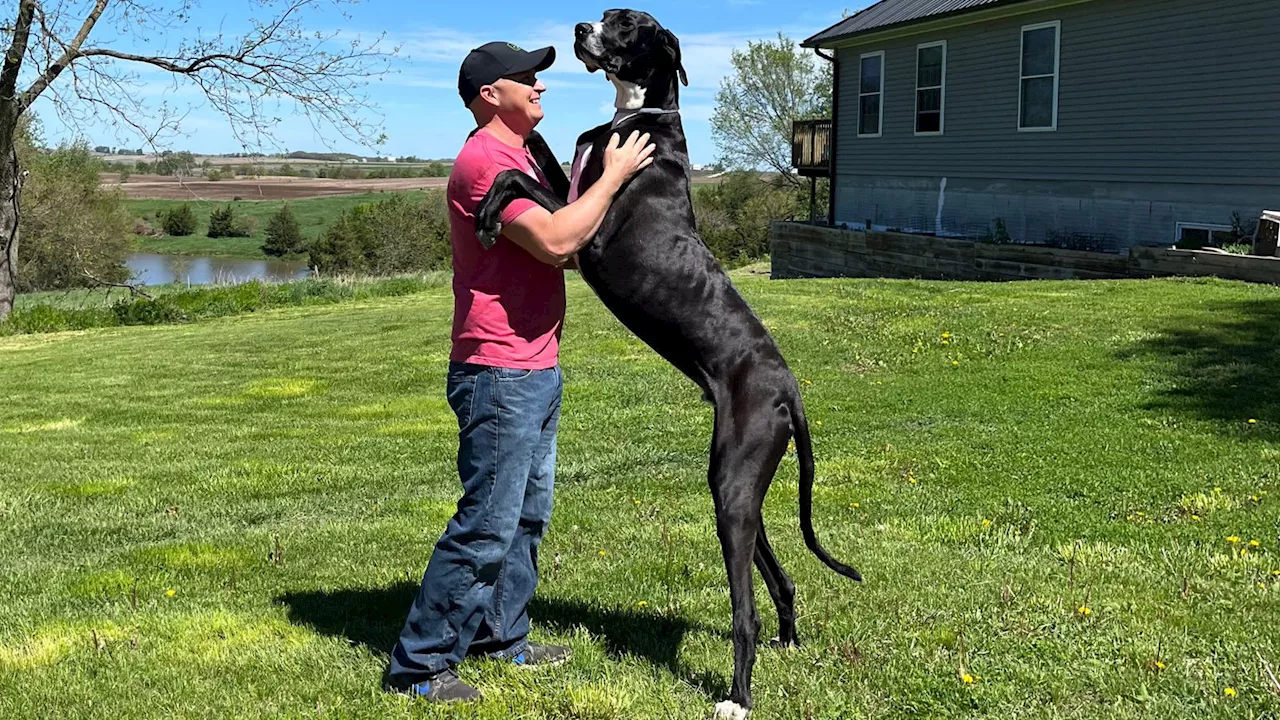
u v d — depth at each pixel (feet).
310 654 13.23
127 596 15.96
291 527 20.40
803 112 143.74
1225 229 51.01
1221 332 34.86
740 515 11.20
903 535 18.61
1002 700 11.85
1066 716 11.49
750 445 11.29
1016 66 62.13
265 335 52.31
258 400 35.45
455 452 26.99
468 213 11.23
